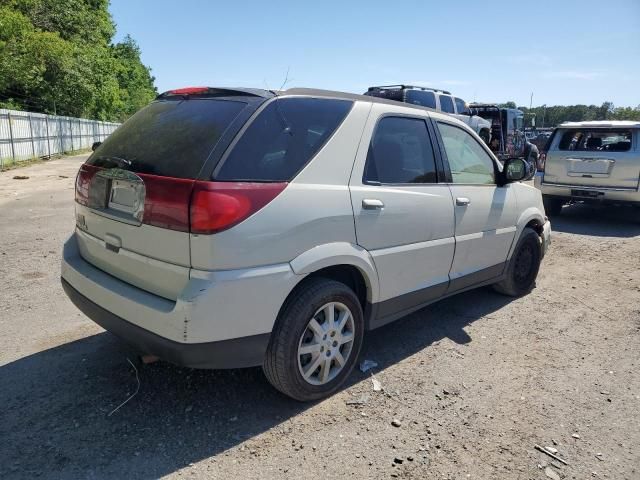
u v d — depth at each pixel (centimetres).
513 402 333
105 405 309
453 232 412
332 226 309
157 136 307
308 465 264
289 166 294
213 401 318
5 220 883
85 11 4131
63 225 842
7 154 2194
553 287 584
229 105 301
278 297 284
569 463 274
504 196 478
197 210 257
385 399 330
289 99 311
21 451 265
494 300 534
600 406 332
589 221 1023
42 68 3167
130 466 257
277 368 300
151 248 280
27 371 347
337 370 332
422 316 483
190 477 251
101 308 305
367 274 337
